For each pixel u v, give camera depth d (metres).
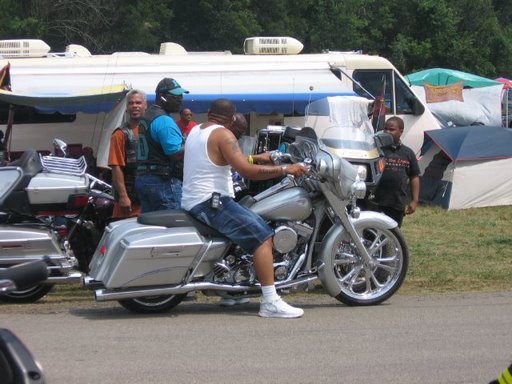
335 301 9.66
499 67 52.59
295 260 8.87
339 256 9.05
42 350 7.36
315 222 8.95
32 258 9.20
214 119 8.64
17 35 37.88
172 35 42.50
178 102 9.43
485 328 8.22
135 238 8.30
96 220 10.02
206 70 18.22
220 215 8.41
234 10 42.56
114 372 6.74
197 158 8.48
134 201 10.28
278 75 18.48
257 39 19.23
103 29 41.03
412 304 9.38
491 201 19.70
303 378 6.62
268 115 18.98
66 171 9.98
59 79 17.75
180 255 8.40
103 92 13.14
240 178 10.76
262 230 8.45
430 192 20.08
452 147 19.53
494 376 6.73
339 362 7.05
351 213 9.02
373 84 20.39
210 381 6.54
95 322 8.48
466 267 12.45
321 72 18.77
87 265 10.00
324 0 47.12
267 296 8.57
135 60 18.27
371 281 9.21
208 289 8.58
